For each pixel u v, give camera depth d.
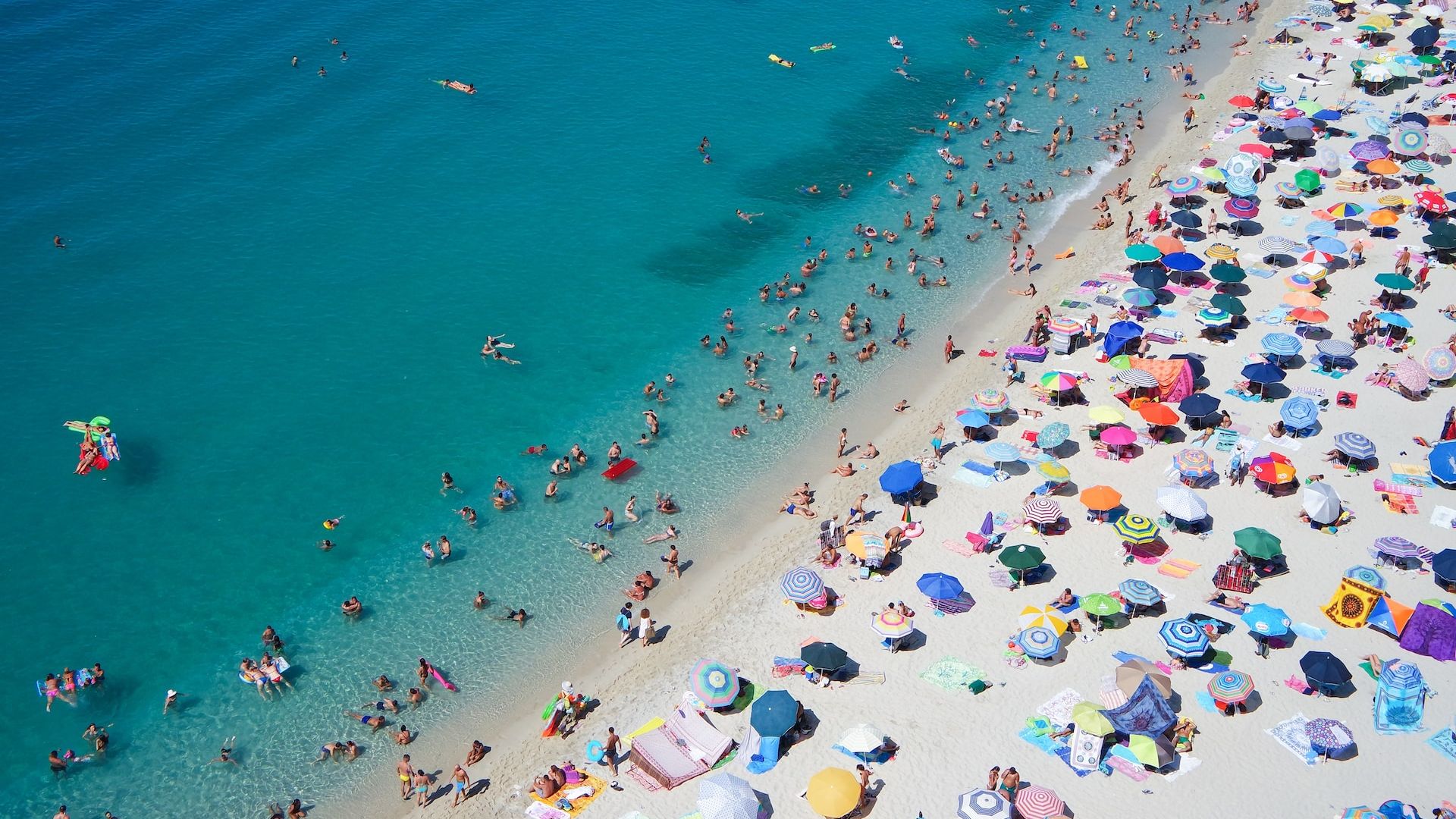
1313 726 34.06
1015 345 56.69
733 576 44.44
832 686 37.81
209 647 41.81
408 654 41.72
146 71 82.19
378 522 47.50
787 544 45.75
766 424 53.19
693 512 48.12
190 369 55.31
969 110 83.88
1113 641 38.53
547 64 88.31
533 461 50.91
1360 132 73.38
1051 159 76.44
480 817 35.06
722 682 36.97
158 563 45.12
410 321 59.69
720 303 62.03
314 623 42.84
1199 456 45.62
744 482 49.72
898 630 38.69
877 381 55.84
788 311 61.22
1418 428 48.09
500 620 43.12
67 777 37.09
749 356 57.66
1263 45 90.19
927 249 66.69
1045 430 47.53
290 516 47.56
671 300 62.25
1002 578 41.81
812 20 98.75
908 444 50.78
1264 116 75.56
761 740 35.28
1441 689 35.84
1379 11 91.12
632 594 43.91
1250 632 37.72
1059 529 44.12
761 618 41.59
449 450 51.38
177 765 37.56
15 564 44.69
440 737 38.59
